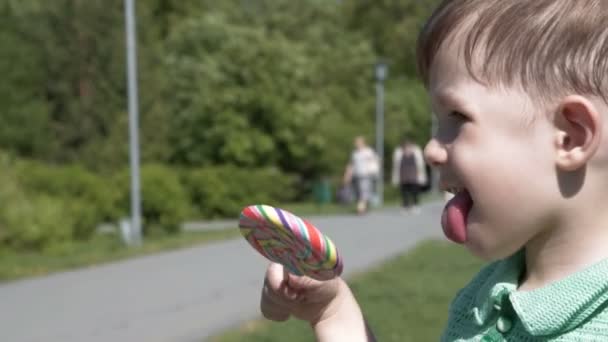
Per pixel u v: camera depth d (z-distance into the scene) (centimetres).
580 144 103
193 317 670
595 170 105
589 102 101
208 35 2912
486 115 107
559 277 110
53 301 769
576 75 103
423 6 4684
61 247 1221
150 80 2944
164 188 1466
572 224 107
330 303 132
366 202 2089
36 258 1116
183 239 1355
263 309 137
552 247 110
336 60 3856
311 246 111
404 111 3994
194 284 862
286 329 555
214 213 2020
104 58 3089
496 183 107
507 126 106
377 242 1251
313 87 3203
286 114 2914
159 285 859
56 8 3147
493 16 107
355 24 4788
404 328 539
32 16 3170
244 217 114
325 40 3953
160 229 1467
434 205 2400
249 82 2862
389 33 4609
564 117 104
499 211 108
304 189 3047
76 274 948
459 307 132
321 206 2425
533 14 106
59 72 3098
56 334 619
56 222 1254
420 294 681
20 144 3036
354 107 3769
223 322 639
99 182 1532
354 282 763
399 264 916
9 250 1188
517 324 115
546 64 104
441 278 789
